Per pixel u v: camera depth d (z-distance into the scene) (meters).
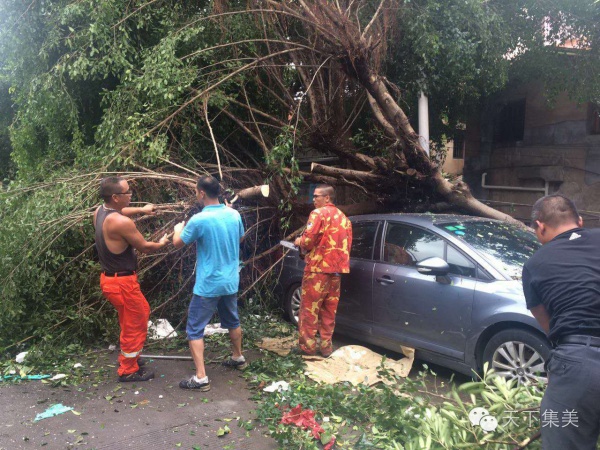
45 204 5.07
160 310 5.59
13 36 6.55
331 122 7.08
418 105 7.89
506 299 3.81
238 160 6.94
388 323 4.68
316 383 4.18
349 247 4.77
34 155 7.46
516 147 10.66
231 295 4.25
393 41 6.98
